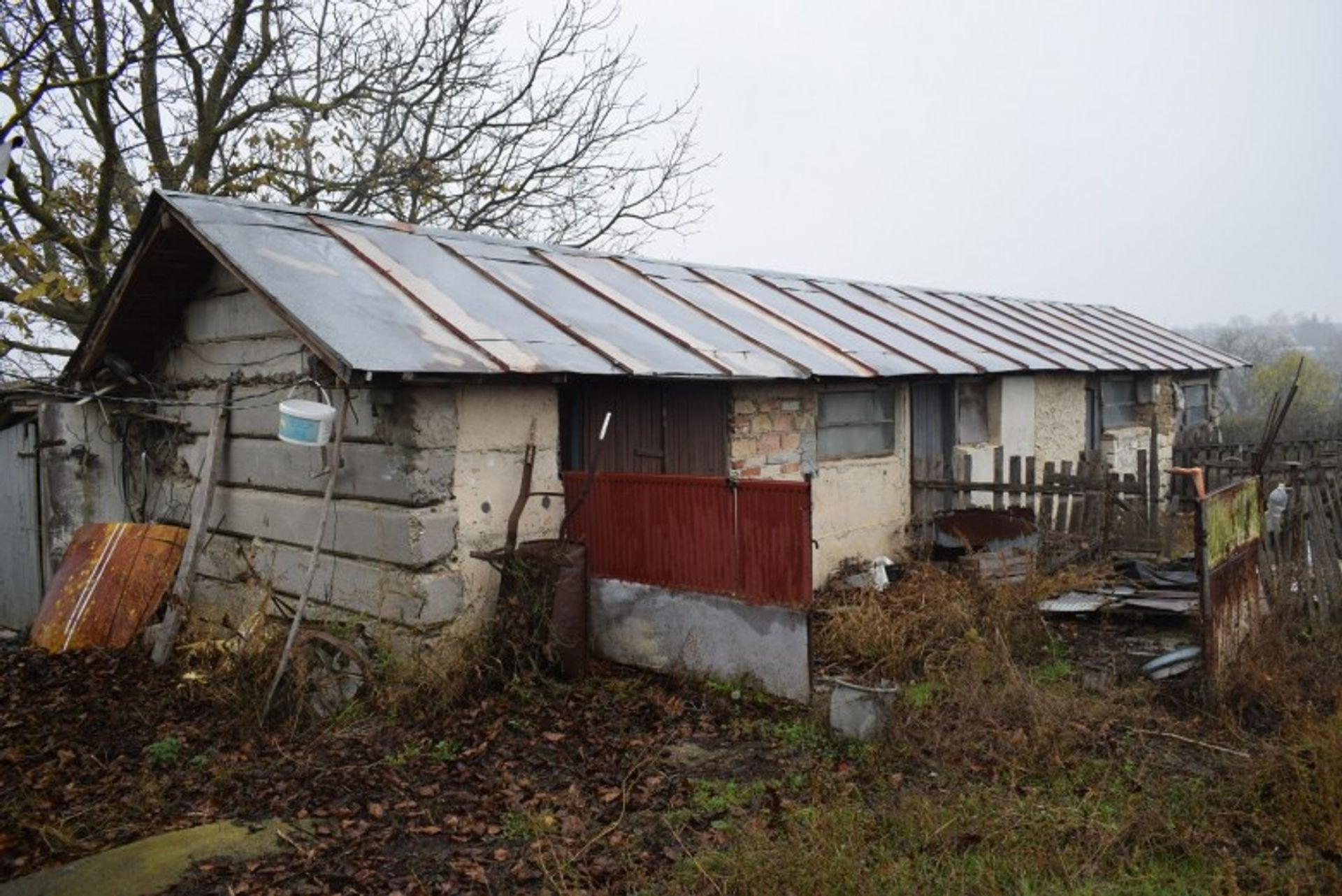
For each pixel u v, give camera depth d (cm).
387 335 623
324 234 775
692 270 1129
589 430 771
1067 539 927
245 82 1357
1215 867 391
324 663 621
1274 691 579
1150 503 927
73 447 906
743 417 877
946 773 491
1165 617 758
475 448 668
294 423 610
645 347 768
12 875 421
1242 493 648
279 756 546
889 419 1061
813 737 552
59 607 803
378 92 1425
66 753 555
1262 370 3241
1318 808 424
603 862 414
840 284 1338
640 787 496
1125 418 1544
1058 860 390
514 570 648
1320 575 756
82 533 841
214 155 1418
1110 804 448
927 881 380
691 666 657
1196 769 493
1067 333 1527
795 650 607
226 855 429
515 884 403
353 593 681
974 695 571
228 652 657
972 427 1188
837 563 950
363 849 434
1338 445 1402
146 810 483
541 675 646
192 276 805
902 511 1054
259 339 758
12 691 684
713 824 448
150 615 812
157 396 895
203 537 772
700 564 651
